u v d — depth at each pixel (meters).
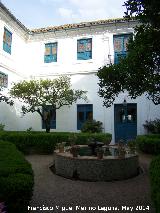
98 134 12.77
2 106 15.20
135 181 7.30
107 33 16.92
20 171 4.37
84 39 17.50
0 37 15.12
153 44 5.67
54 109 15.80
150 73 7.02
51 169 8.81
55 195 6.00
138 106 15.77
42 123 17.25
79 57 17.42
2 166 4.53
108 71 8.27
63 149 8.68
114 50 16.77
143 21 4.45
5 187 3.84
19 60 17.53
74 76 17.25
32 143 11.99
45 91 15.22
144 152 12.23
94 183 7.05
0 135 11.99
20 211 3.91
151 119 15.45
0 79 15.05
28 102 15.27
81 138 12.26
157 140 11.48
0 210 3.08
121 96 16.09
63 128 16.95
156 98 9.29
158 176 4.18
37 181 7.21
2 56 15.27
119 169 7.43
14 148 6.64
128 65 7.20
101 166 7.31
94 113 16.48
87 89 16.84
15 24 16.64
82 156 7.84
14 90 15.04
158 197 3.43
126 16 4.40
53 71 17.72
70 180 7.34
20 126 17.27
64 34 17.77
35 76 18.08
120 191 6.35
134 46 7.00
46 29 17.83
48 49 18.22
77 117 16.88
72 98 15.55
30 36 18.39
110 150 8.99
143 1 4.09
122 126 16.08
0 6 14.43
